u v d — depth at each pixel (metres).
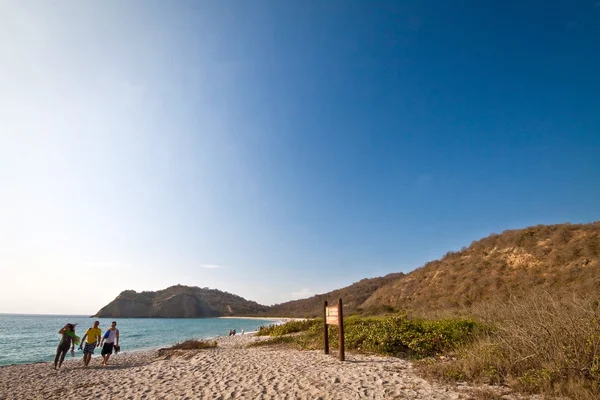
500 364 6.32
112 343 13.59
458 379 6.20
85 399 7.11
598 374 4.92
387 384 6.17
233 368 9.09
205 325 78.94
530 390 5.17
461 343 9.21
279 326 26.33
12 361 19.19
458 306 25.92
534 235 30.28
